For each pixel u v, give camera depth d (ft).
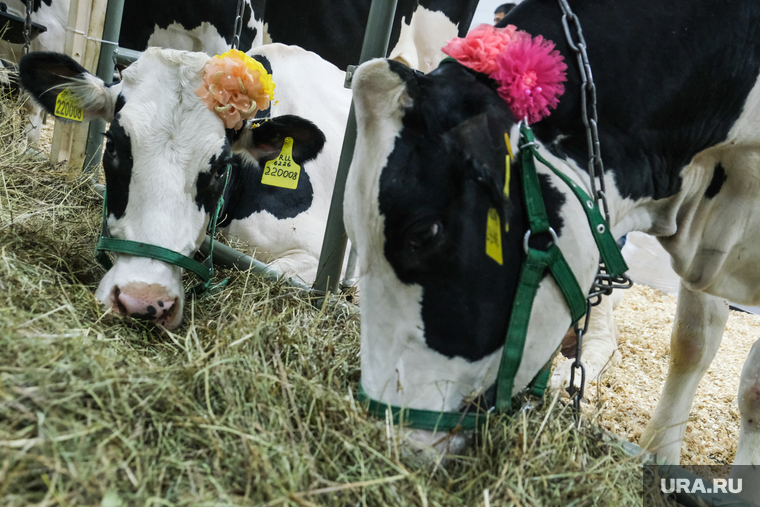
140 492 3.84
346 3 17.66
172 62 7.56
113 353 5.54
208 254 8.94
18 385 4.28
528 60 5.11
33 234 7.91
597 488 4.87
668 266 20.79
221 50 16.02
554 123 5.61
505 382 5.18
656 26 5.87
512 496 4.43
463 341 5.06
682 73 5.96
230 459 4.35
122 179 7.27
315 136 8.92
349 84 7.84
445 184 4.80
